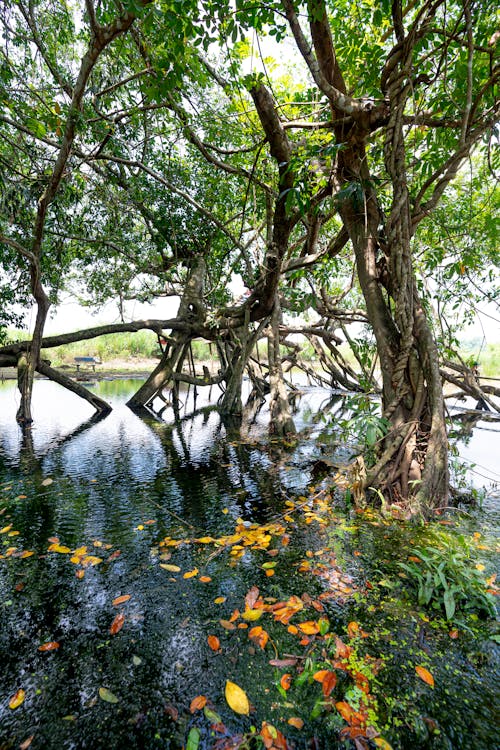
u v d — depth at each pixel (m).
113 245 8.95
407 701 1.51
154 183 9.13
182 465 5.07
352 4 3.95
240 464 5.12
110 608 2.09
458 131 3.66
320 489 4.08
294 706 1.48
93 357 20.31
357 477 3.59
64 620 1.99
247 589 2.25
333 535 2.95
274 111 4.61
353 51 3.76
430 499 3.31
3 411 9.34
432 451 3.43
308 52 3.42
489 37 3.29
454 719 1.44
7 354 8.53
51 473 4.67
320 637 1.84
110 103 6.28
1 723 1.44
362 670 1.65
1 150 6.52
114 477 4.53
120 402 11.37
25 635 1.88
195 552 2.72
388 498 3.47
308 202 4.05
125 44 4.78
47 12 5.52
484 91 3.28
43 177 6.25
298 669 1.66
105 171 7.95
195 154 8.69
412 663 1.69
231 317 9.89
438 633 1.88
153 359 22.78
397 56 3.33
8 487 4.15
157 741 1.36
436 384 3.57
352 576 2.38
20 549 2.77
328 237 8.88
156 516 3.37
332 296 9.98
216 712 1.46
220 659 1.72
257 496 3.88
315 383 19.44
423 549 2.28
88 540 2.91
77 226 8.59
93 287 11.02
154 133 7.52
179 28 3.01
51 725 1.42
